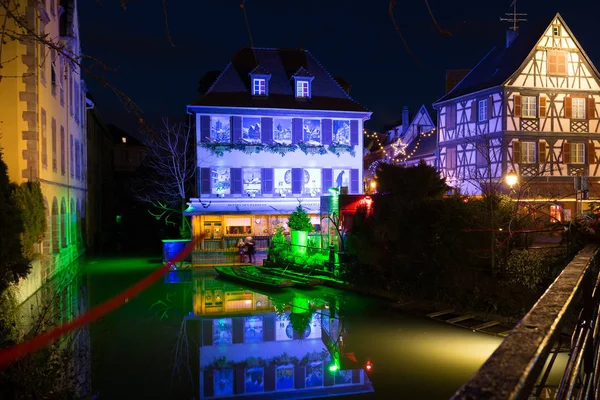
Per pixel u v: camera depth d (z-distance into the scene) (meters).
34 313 13.45
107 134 51.59
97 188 45.06
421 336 13.13
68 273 23.59
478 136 32.56
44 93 21.30
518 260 13.58
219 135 31.42
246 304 17.89
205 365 11.09
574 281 2.17
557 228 11.66
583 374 2.43
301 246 25.11
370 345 12.44
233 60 33.97
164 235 46.56
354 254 20.28
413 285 16.98
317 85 34.09
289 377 10.38
